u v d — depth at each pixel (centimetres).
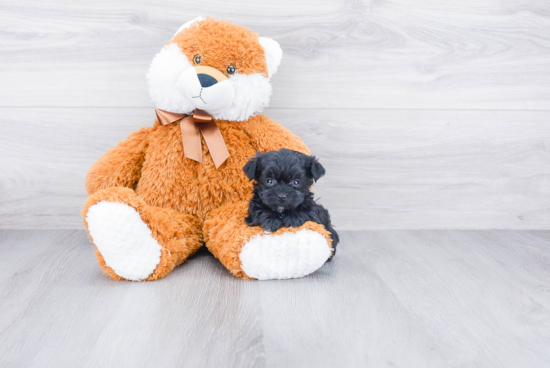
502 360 93
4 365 88
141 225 130
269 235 131
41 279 134
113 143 182
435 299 123
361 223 192
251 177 132
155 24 174
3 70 173
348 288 129
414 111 185
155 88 149
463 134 188
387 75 182
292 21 176
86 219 129
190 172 151
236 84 144
